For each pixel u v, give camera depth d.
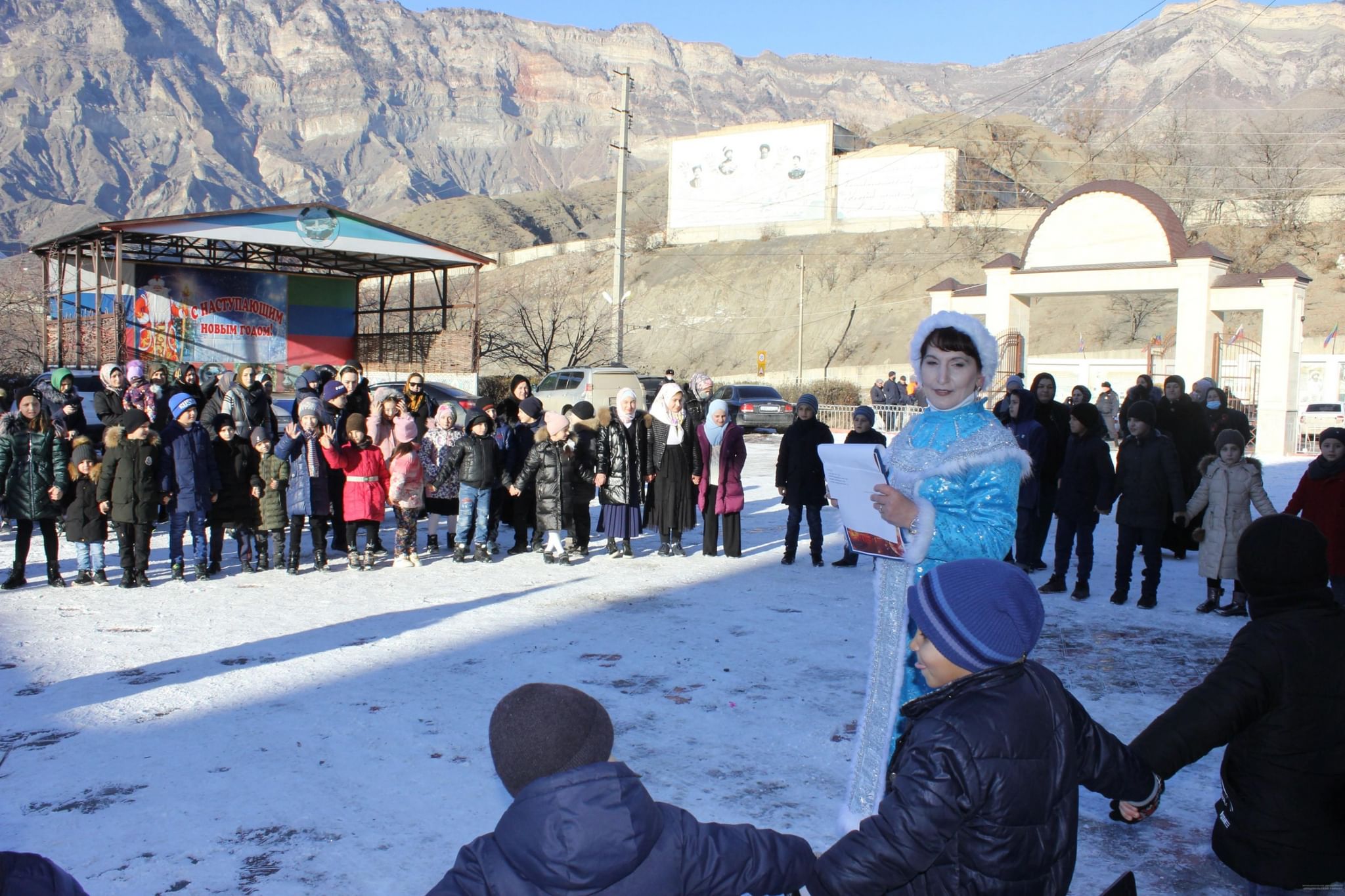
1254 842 3.01
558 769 1.98
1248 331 50.66
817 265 81.06
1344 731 2.92
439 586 9.11
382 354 30.55
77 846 4.07
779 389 43.84
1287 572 2.98
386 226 26.14
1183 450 10.95
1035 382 10.09
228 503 9.55
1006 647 2.28
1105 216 23.81
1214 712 2.92
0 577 9.50
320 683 6.15
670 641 7.16
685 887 2.07
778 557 10.77
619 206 28.61
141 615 7.92
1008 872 2.21
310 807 4.43
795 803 4.47
